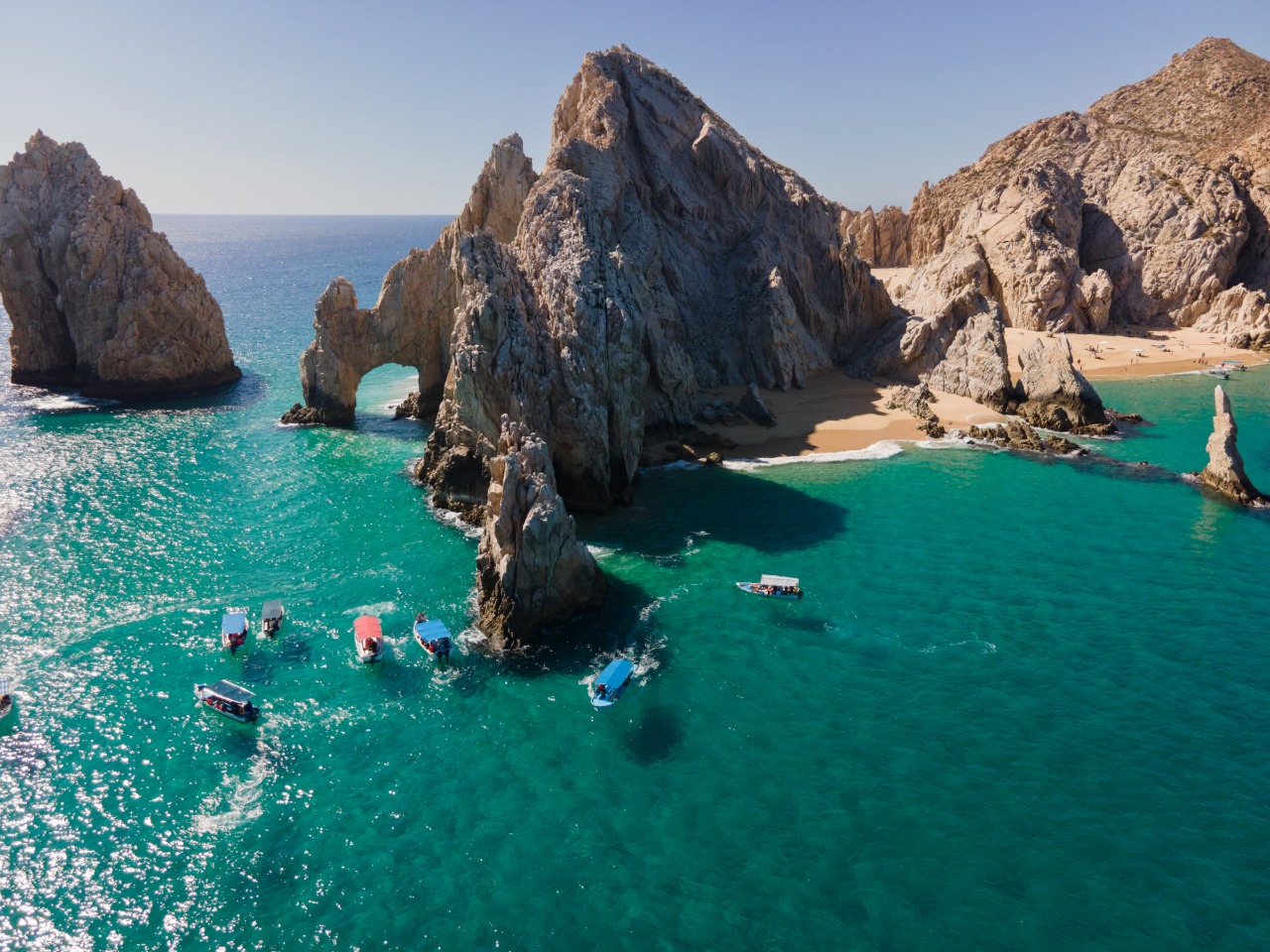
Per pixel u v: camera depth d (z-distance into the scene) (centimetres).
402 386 12925
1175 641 5331
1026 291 15362
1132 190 17462
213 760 4275
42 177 11831
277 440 9675
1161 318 16375
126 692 4812
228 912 3375
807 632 5466
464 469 7550
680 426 9544
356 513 7425
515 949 3188
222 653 5203
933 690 4825
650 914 3338
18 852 3672
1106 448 9500
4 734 4434
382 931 3275
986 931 3241
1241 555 6581
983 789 4012
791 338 11525
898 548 6738
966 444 9562
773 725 4522
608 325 7819
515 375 7444
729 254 12600
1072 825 3778
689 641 5372
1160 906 3347
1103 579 6184
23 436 9644
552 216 8919
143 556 6512
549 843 3716
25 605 5741
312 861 3631
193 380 12144
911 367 11925
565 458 7550
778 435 9769
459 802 3972
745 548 6750
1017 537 6950
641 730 4494
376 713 4650
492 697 4791
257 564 6406
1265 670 4984
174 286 11925
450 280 10181
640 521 7338
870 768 4175
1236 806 3888
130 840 3747
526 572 5344
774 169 13988
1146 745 4328
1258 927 3247
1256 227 16562
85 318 11662
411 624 5553
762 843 3694
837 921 3291
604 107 11875
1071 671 4997
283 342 16475
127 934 3281
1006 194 16250
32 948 3222
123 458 8900
